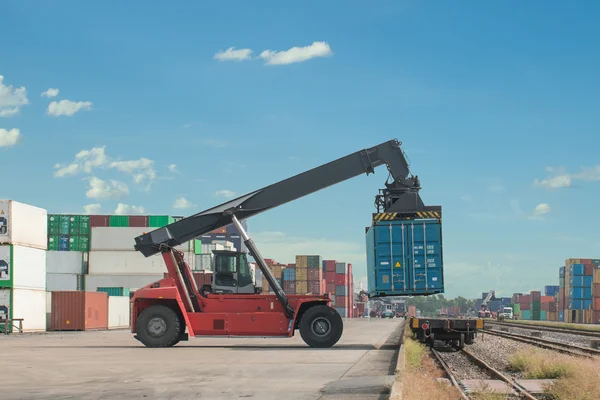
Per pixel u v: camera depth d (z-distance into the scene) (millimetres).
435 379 15562
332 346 25516
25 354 22156
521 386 14766
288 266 104312
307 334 24484
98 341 31344
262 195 25656
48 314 47562
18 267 42625
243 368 16859
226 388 13062
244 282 26188
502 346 29188
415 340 26359
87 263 69438
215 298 25562
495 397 12422
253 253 25250
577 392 12922
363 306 132000
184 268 26141
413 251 24906
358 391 12523
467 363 20797
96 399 11727
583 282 98562
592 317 94938
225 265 26188
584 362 18734
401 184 25203
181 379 14586
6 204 42188
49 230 74750
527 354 20156
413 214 25062
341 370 16281
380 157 25312
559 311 109562
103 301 50969
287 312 24969
